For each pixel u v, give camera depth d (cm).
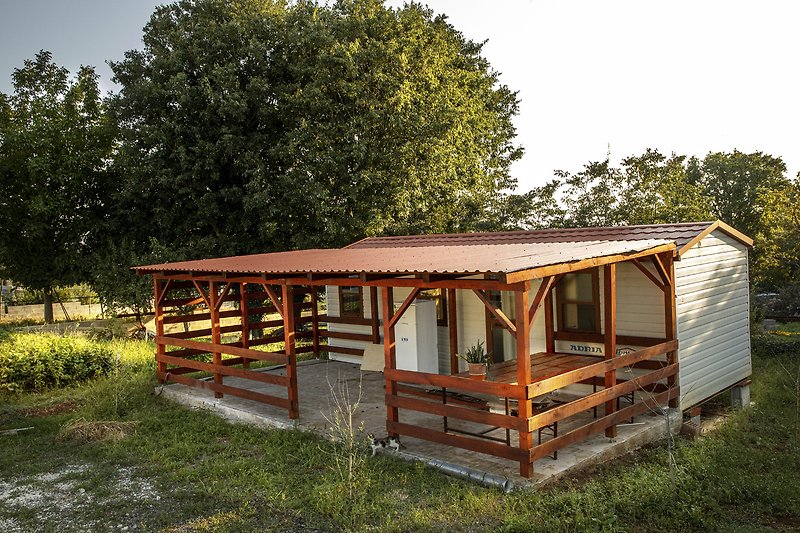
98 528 595
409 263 753
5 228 2178
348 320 1427
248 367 1395
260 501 642
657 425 838
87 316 3322
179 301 1312
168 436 911
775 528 599
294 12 2145
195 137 2038
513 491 623
